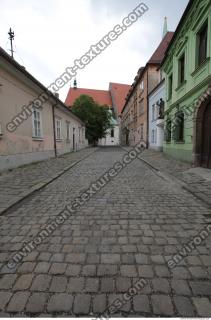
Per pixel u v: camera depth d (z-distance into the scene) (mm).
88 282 2094
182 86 10383
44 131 12625
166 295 1931
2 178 6988
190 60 9266
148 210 4105
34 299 1885
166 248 2719
